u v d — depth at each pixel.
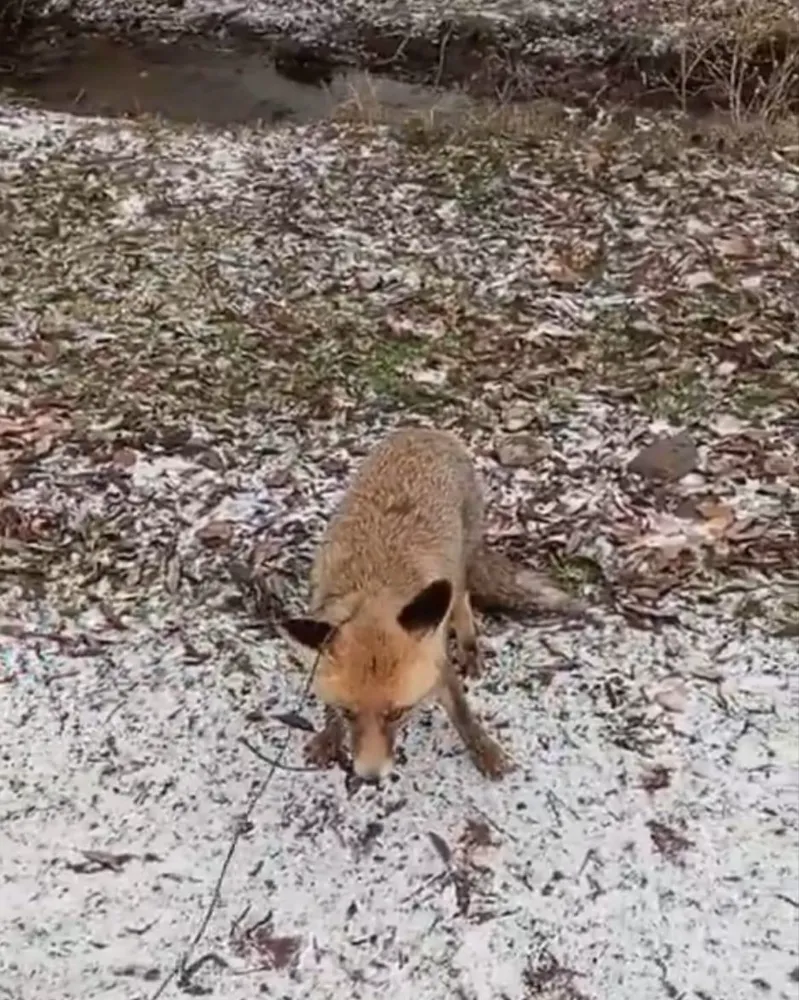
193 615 1.65
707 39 3.41
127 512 1.82
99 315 2.29
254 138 2.92
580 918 1.30
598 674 1.55
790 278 2.37
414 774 1.45
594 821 1.39
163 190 2.68
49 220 2.56
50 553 1.75
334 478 1.89
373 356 2.18
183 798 1.43
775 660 1.57
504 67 3.44
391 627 1.28
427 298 2.34
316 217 2.59
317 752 1.46
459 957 1.27
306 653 1.36
